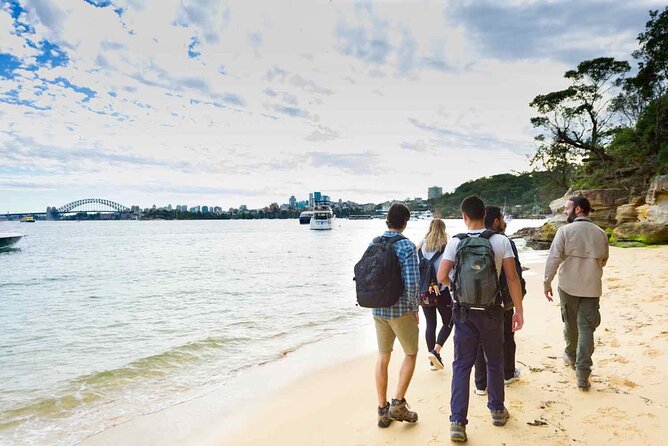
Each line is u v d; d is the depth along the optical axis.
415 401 4.09
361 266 3.48
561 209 28.19
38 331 8.45
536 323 6.75
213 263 23.89
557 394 3.86
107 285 15.69
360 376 5.20
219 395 4.84
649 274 10.23
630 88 33.16
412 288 3.38
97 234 90.56
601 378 4.10
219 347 6.92
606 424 3.24
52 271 21.06
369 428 3.62
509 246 3.31
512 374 4.16
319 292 12.80
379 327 3.63
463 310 3.25
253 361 6.13
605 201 24.44
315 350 6.58
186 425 4.09
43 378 5.59
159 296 12.66
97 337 7.87
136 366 6.00
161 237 73.19
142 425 4.12
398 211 3.55
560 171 37.62
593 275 3.90
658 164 24.45
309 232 94.94
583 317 3.96
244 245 45.00
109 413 4.45
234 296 12.31
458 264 3.26
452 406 3.22
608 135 36.31
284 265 22.17
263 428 3.88
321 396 4.60
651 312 6.38
